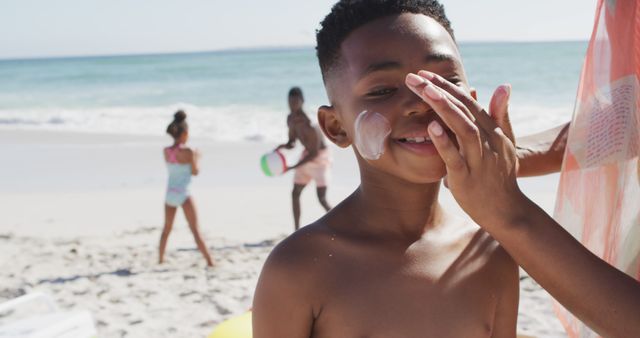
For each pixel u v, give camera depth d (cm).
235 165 1259
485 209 118
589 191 158
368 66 131
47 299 379
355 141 136
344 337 140
